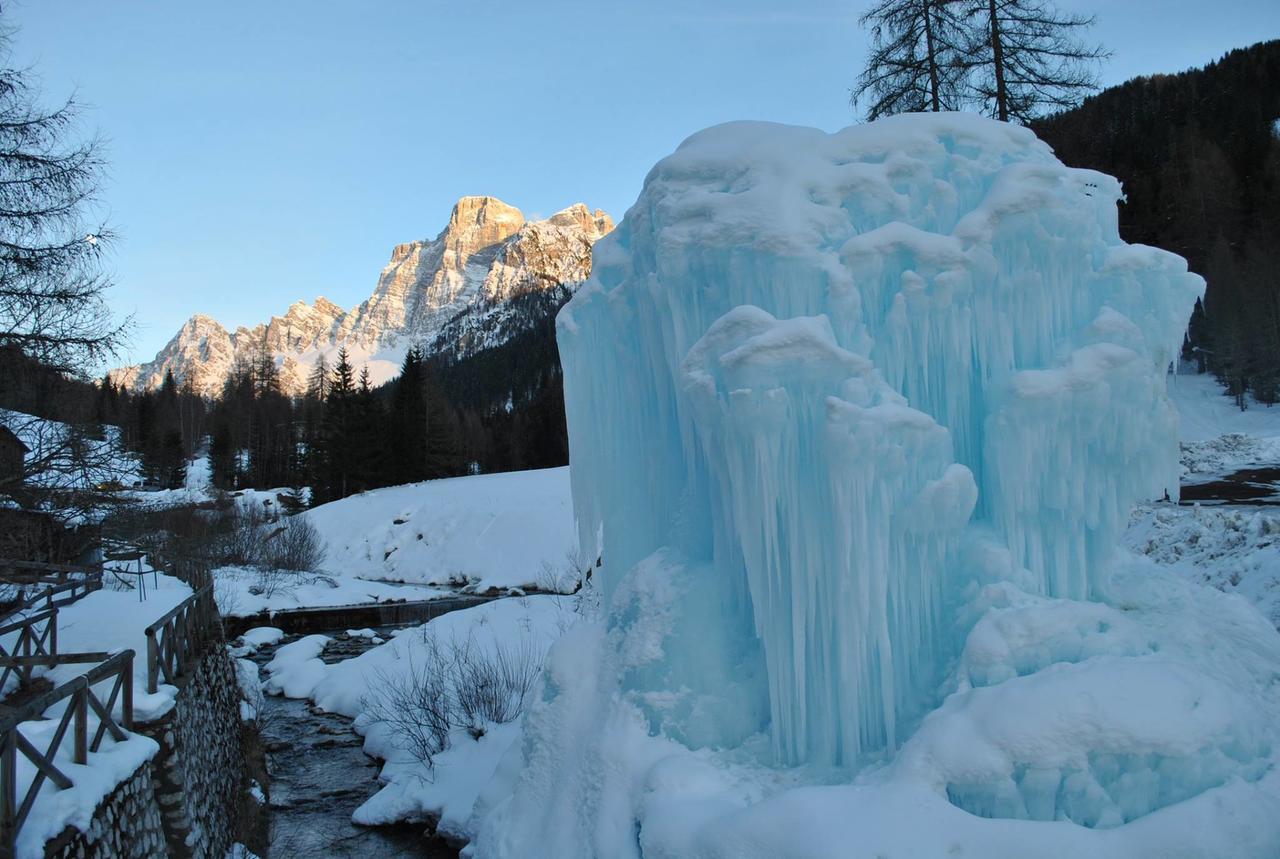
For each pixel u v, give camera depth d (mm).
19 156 12336
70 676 7898
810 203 5312
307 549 30688
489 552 29562
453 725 10586
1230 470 23406
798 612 4797
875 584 4699
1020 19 13508
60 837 4676
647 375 6188
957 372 5211
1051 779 3943
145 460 15539
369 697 13109
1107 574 5398
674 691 5234
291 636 21047
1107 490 5230
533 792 5672
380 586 27891
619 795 4938
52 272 12547
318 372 102250
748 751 4984
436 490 37594
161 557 18281
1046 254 5227
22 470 12086
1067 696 4027
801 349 4770
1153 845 3596
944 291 5059
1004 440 4977
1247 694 4613
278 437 68125
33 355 12414
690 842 4219
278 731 12516
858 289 5199
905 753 4199
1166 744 3891
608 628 6070
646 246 5977
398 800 9125
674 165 5824
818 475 4766
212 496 41156
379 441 48906
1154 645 4812
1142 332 5270
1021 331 5270
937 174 5586
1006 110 13633
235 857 8062
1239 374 34344
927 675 4887
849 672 4668
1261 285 35875
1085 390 4895
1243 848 3570
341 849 8438
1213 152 44188
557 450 57250
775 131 5906
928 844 3736
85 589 12023
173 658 8008
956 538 5039
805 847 3830
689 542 5773
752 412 4766
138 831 5812
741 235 5207
